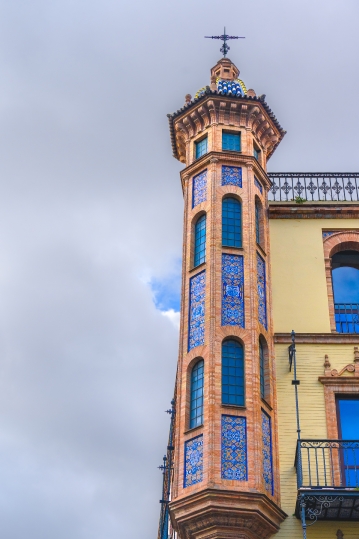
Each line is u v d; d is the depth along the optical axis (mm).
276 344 22453
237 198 24312
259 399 20391
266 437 20250
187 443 19906
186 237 24109
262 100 26297
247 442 19453
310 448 20031
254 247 23234
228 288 22188
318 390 21531
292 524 19344
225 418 19750
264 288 23234
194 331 21812
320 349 22312
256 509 18453
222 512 18391
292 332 21938
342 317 23656
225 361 21031
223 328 21359
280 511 19219
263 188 25531
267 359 21828
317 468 18703
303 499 18219
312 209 25156
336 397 21578
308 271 24047
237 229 23688
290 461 20344
